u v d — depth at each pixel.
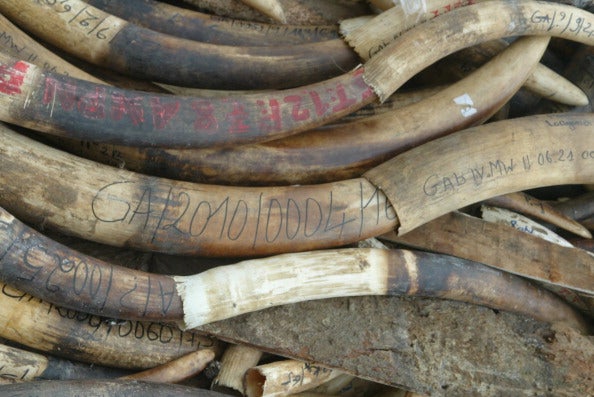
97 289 1.20
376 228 1.36
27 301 1.23
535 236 1.50
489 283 1.44
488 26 1.46
